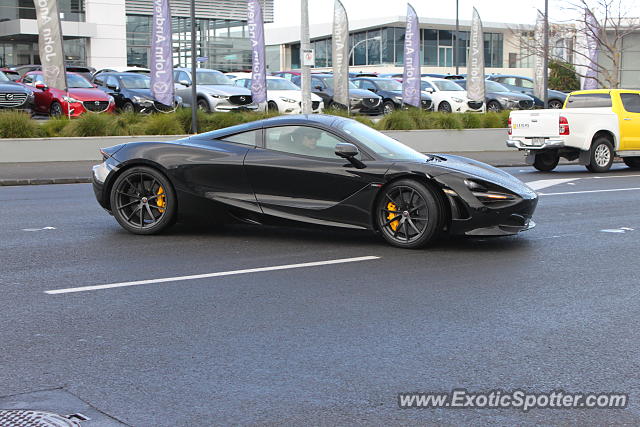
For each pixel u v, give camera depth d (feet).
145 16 153.38
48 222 31.50
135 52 153.07
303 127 27.27
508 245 26.84
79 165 56.95
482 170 26.68
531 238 28.27
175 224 30.50
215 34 160.45
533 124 56.29
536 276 22.06
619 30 119.34
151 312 18.11
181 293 19.89
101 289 20.26
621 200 39.32
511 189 25.66
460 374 14.11
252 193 27.12
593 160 56.34
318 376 13.98
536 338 16.21
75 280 21.26
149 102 77.51
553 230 30.01
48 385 13.53
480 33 90.38
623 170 59.21
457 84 107.14
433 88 102.22
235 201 27.17
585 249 26.14
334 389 13.35
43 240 27.35
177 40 157.48
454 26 194.29
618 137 56.75
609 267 23.27
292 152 26.99
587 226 31.01
